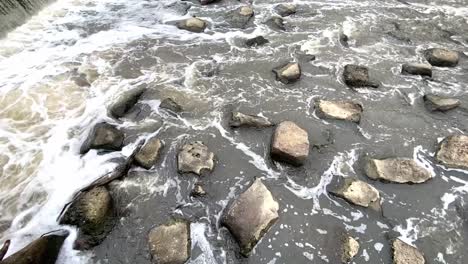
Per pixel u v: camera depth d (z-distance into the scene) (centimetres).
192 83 710
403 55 800
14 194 502
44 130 597
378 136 605
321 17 938
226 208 495
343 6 995
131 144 579
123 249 449
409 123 631
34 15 891
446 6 1007
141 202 501
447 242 463
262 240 461
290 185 528
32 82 691
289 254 451
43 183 516
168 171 542
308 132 608
